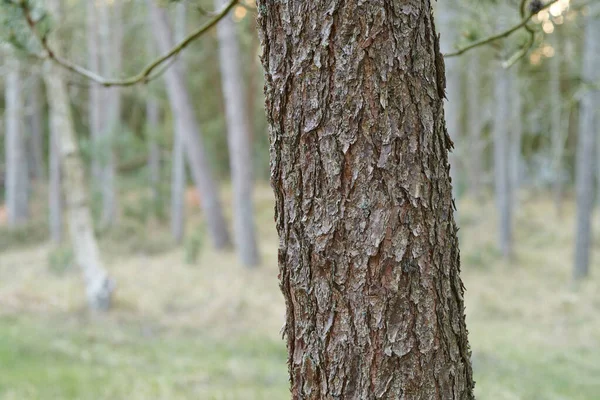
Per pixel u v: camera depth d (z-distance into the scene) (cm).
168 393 515
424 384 141
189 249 1312
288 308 152
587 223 1225
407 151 138
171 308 984
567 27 530
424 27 141
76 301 973
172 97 1437
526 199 2406
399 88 137
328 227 141
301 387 151
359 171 138
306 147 141
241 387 558
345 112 137
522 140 2100
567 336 868
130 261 1359
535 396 561
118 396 502
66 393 502
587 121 1221
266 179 2853
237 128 1289
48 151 2580
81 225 956
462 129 2216
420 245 140
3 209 2144
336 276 142
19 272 1227
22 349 655
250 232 1289
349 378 143
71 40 1252
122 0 1669
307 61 139
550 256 1457
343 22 135
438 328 142
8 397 479
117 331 815
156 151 1852
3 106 2208
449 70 1128
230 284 1137
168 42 1341
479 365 688
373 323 140
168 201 1922
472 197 2161
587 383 634
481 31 261
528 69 523
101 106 1636
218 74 2075
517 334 878
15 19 231
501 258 1401
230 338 818
